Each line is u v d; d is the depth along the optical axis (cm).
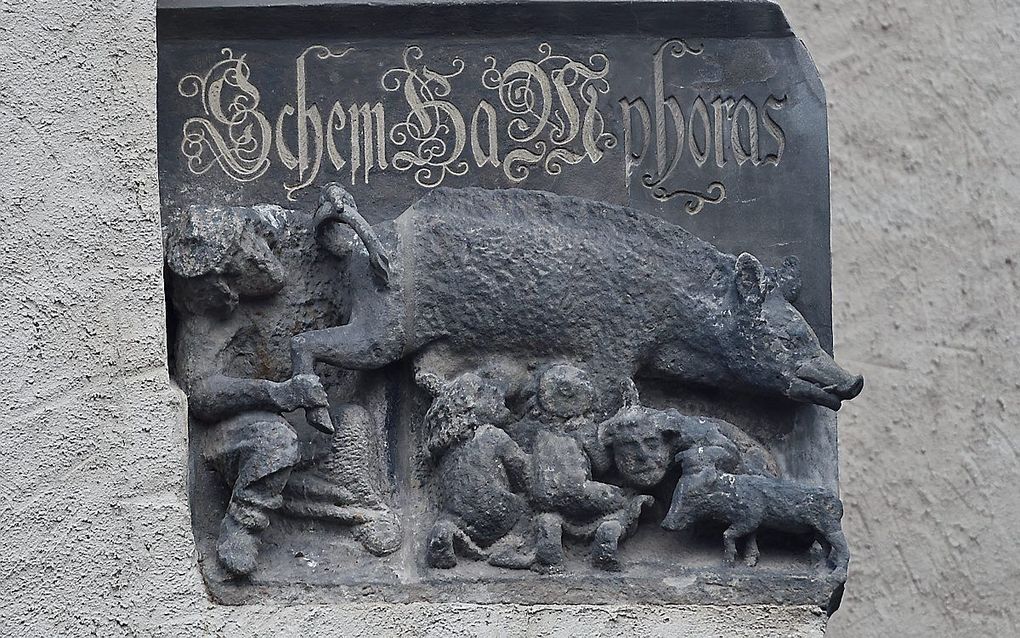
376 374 454
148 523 428
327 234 452
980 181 569
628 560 441
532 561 437
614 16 468
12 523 423
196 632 426
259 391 440
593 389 448
